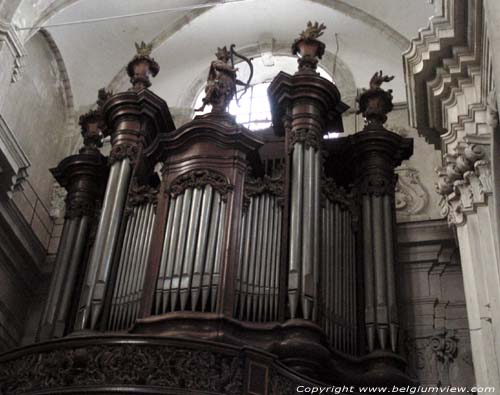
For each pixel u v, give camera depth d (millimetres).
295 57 15234
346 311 9961
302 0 14953
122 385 8039
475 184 8883
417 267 11766
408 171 13078
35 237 12891
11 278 12625
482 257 8500
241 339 9055
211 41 15422
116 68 15383
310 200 10219
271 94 11547
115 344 8336
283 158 11203
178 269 9648
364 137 11539
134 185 11180
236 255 9742
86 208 12094
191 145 10875
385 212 10922
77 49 14922
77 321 9938
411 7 14227
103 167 12523
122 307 9883
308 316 9211
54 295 11086
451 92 9641
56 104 14930
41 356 8578
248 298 9484
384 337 9734
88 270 10406
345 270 10320
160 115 12086
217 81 11570
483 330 8234
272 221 10219
